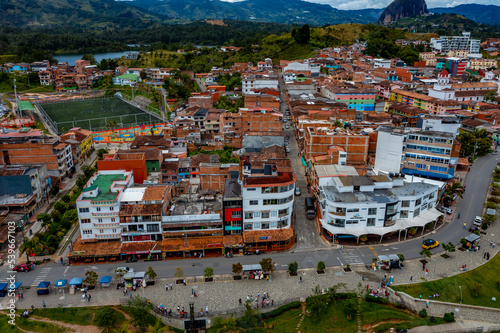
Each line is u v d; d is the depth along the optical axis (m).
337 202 113.75
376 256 109.44
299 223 127.31
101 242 111.00
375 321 87.38
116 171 128.75
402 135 145.50
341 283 97.94
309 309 89.69
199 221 110.62
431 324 86.19
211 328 86.50
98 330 85.88
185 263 107.75
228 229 112.69
